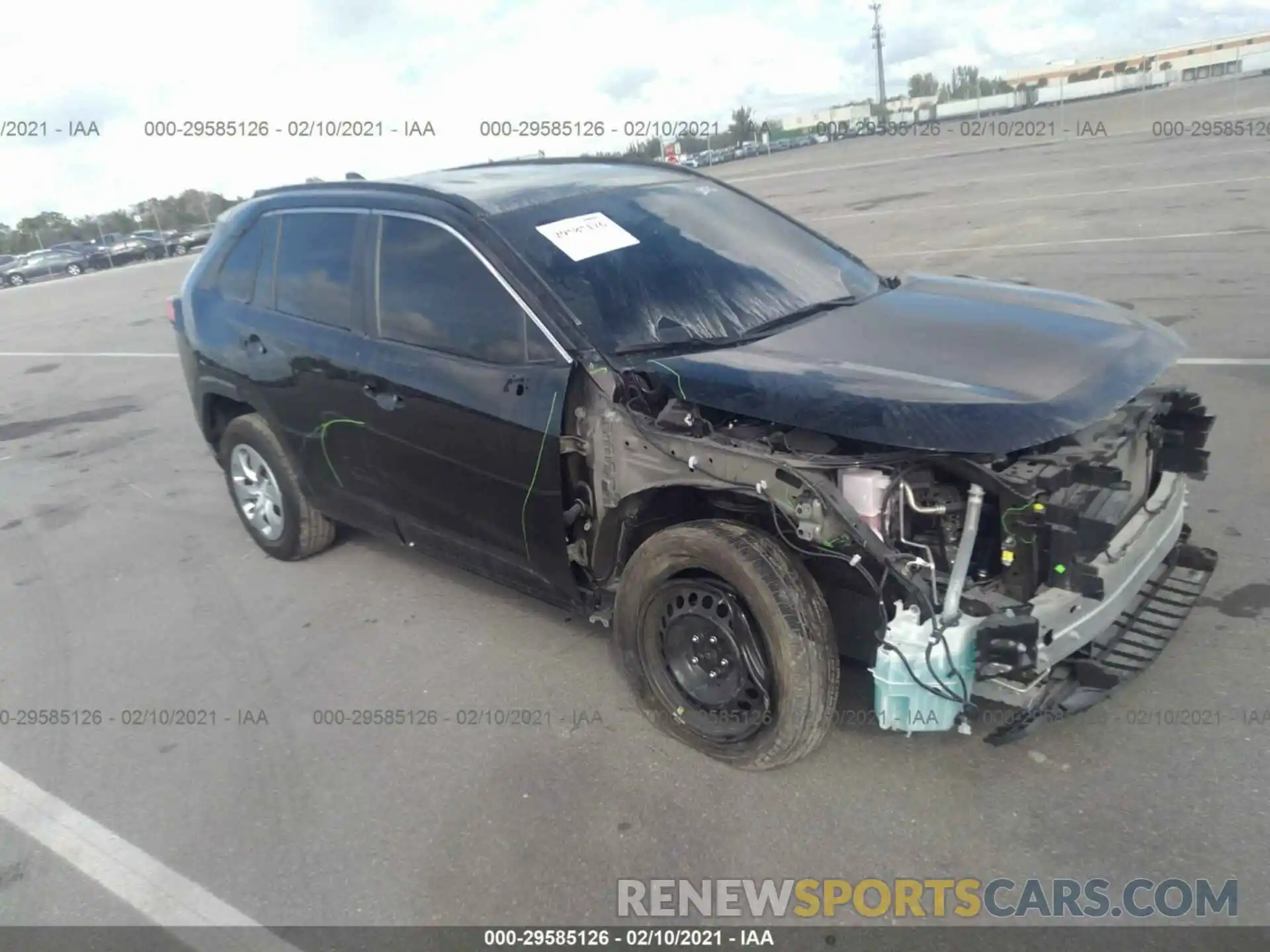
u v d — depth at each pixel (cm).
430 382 382
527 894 284
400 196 419
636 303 364
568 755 344
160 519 645
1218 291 847
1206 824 281
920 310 371
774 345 346
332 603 485
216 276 517
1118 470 272
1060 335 334
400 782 341
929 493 292
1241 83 4559
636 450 327
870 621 304
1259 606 381
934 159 2688
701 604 319
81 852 325
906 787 308
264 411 487
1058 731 326
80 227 4916
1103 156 2100
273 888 298
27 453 863
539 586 384
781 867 283
